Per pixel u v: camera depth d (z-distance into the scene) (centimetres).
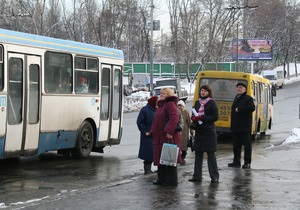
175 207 849
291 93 6706
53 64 1441
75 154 1569
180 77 7744
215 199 915
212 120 1080
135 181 1098
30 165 1434
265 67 9875
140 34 8075
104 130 1680
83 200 896
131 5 7525
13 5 5250
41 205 855
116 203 876
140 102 4869
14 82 1291
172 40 7550
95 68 1633
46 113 1409
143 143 1235
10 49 1276
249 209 839
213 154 1091
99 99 1648
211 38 7069
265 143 2206
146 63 7800
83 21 6347
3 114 1249
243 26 7806
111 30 6556
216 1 7062
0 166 1408
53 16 6034
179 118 1035
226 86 2258
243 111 1280
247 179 1125
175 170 1042
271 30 8725
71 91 1514
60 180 1191
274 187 1031
